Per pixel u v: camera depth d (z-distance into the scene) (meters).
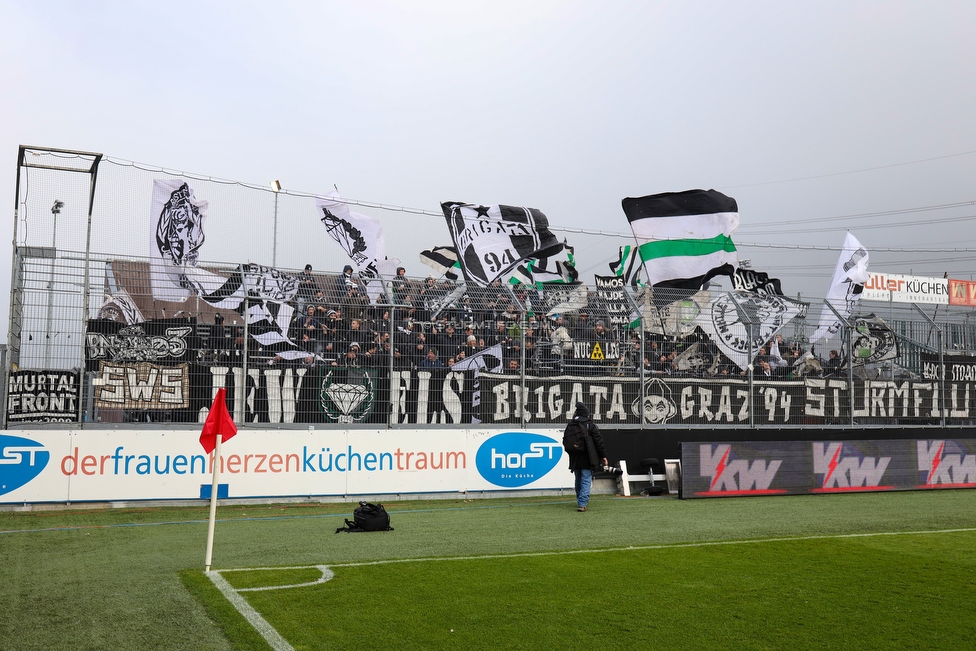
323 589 7.21
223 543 9.52
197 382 12.76
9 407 11.88
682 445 14.30
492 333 14.54
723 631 6.18
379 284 13.98
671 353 15.68
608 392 15.20
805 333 16.77
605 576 7.96
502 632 6.06
